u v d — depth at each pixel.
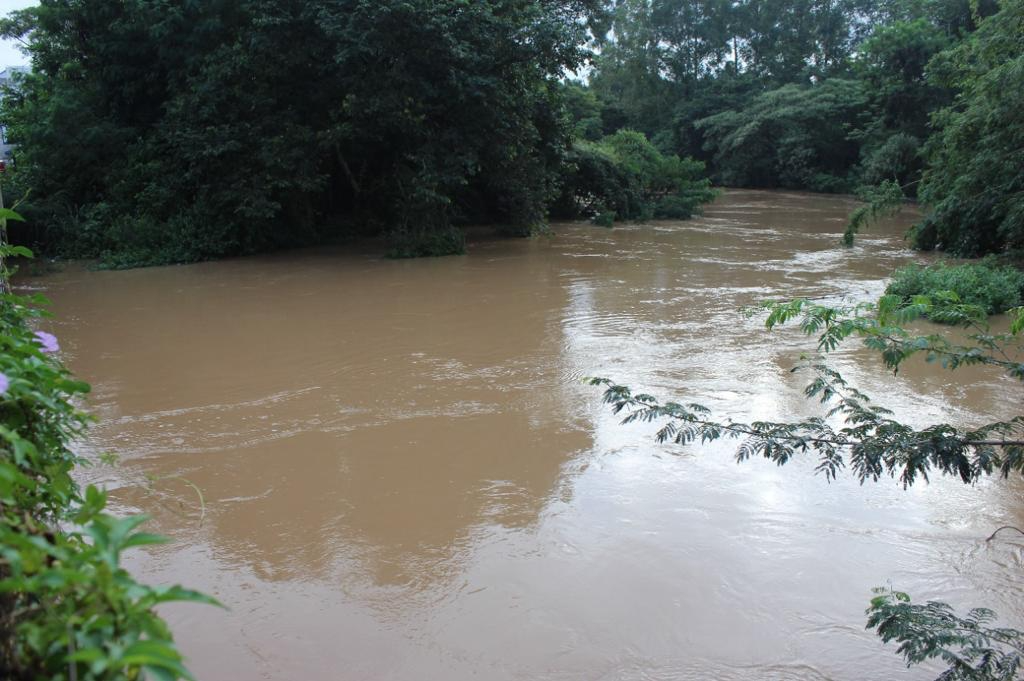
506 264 17.06
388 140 20.08
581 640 4.10
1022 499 5.65
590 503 5.64
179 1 18.08
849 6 53.81
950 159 15.89
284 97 18.31
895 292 12.01
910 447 2.95
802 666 3.88
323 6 16.58
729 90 52.75
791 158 43.78
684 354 9.52
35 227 17.94
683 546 5.04
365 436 6.95
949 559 4.87
